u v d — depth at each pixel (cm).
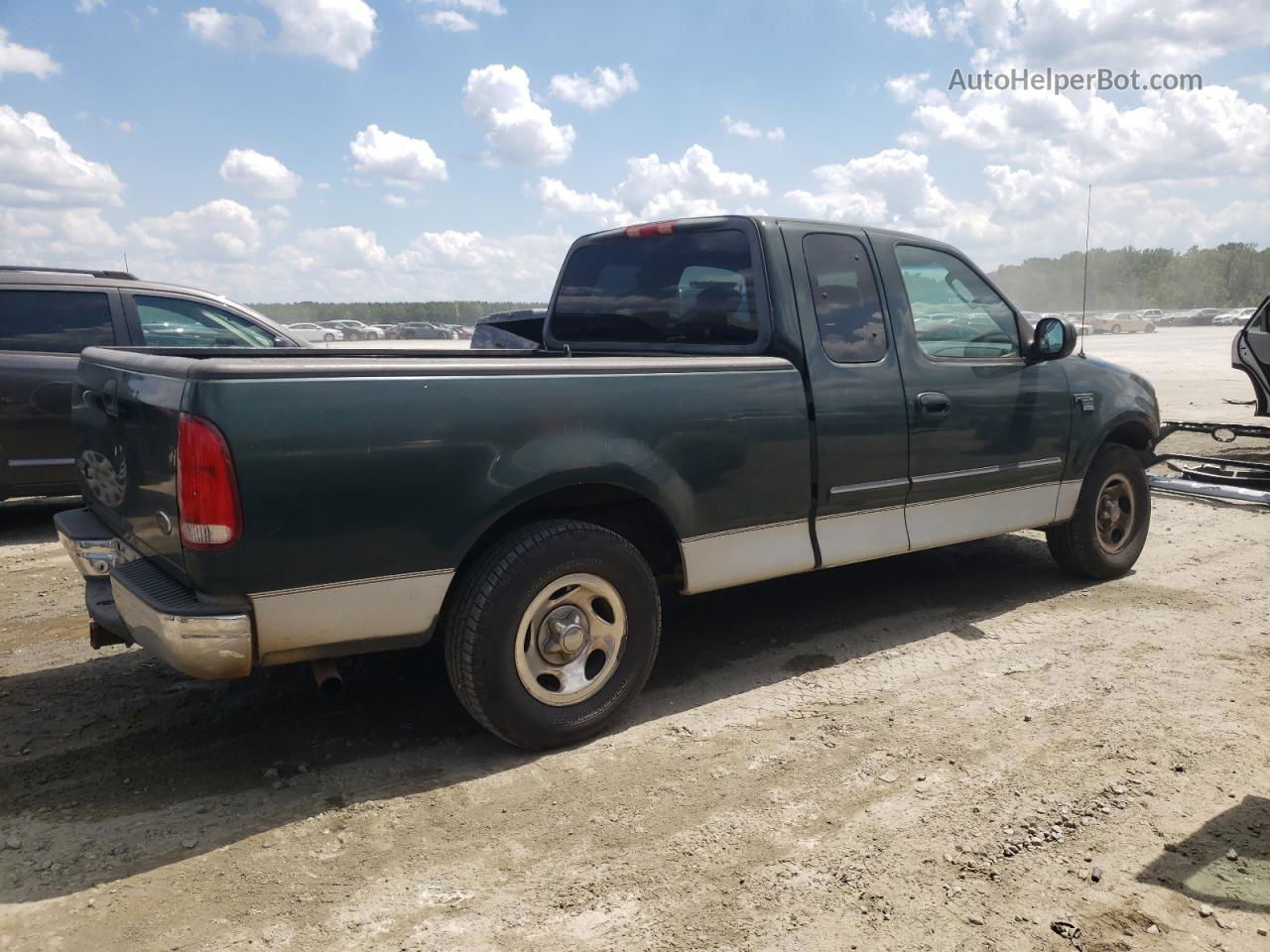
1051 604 510
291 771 326
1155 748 338
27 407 670
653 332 448
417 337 7012
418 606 308
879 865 268
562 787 314
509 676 322
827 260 418
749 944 235
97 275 716
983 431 465
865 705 379
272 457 276
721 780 318
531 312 782
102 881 261
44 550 651
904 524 443
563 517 365
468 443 308
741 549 386
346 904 252
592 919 245
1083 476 527
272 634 286
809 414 396
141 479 307
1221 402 1573
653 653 362
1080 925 240
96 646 346
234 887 259
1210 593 528
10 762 331
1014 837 281
